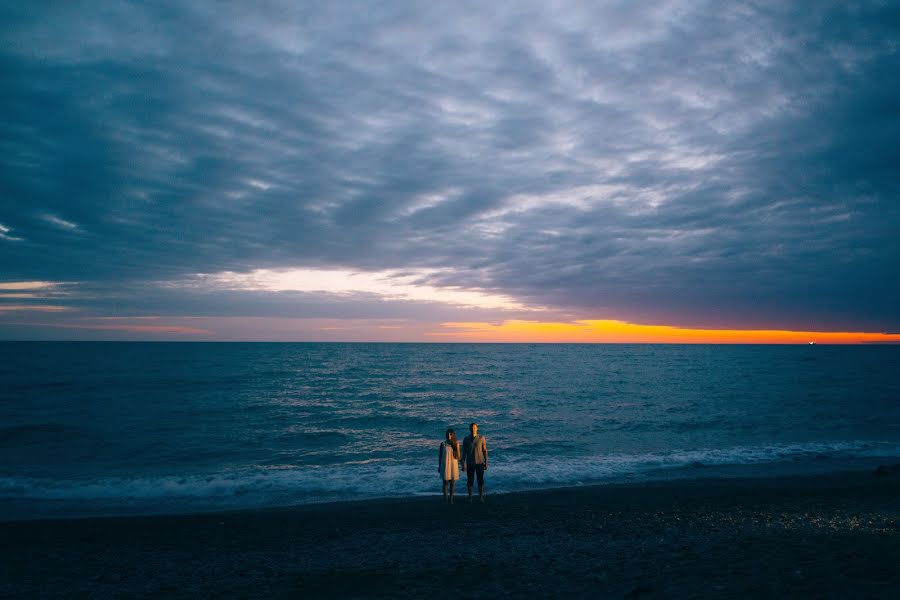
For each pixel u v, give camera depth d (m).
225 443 20.28
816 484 12.91
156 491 13.05
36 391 39.09
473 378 56.88
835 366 79.50
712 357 119.62
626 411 29.53
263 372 63.78
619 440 20.58
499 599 5.18
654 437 21.33
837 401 33.00
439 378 56.97
